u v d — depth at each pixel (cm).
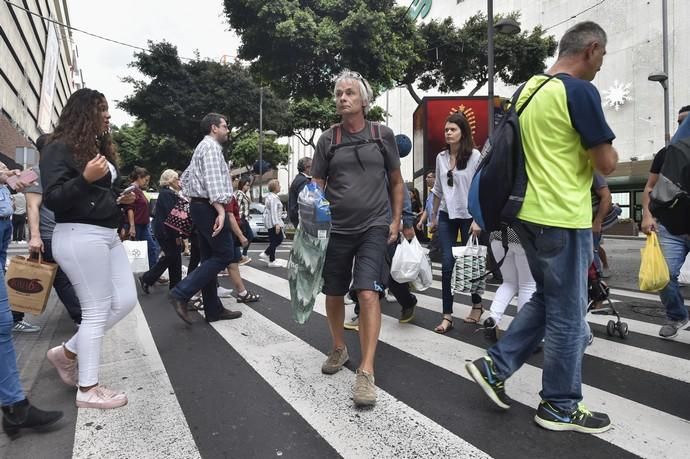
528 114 243
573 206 233
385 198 317
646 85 2509
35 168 324
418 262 430
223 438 241
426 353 371
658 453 221
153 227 637
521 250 367
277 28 1257
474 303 468
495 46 1628
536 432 243
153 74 2389
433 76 1770
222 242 457
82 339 277
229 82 2567
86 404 276
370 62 1376
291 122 2747
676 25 2395
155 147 2983
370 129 321
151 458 222
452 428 248
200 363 355
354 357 365
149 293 670
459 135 428
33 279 316
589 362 350
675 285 407
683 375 321
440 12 3512
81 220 268
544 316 264
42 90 3253
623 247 1499
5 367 244
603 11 2677
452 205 431
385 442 235
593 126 223
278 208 950
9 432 248
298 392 298
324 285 322
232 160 3838
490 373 258
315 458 221
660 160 387
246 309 541
